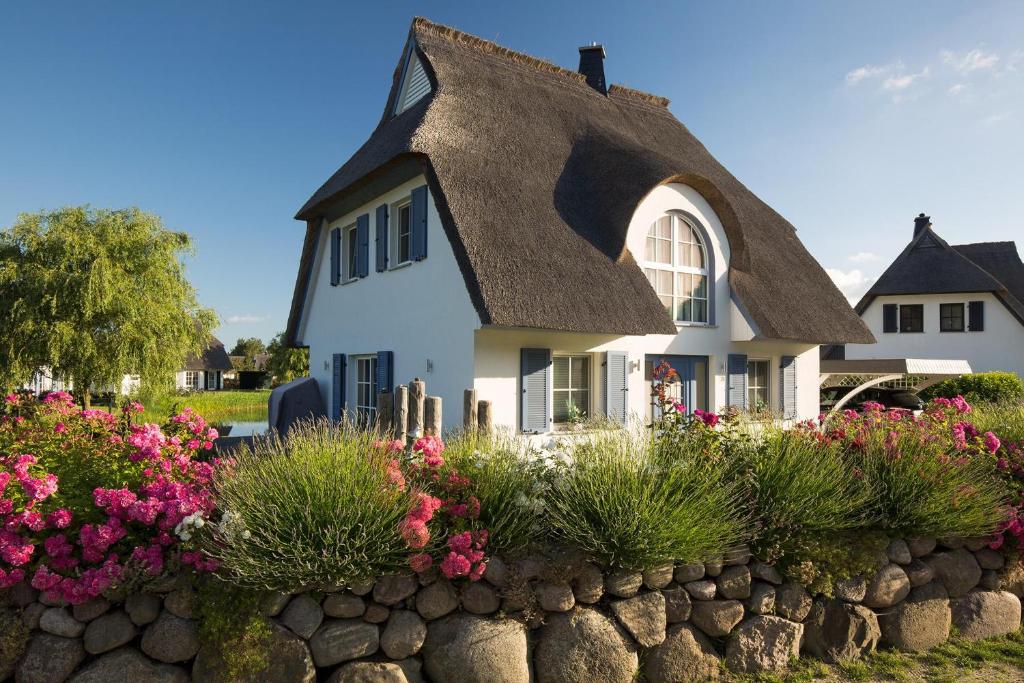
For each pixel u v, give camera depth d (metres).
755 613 5.18
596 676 4.57
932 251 30.12
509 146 11.09
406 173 10.92
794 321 12.13
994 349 28.25
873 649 5.46
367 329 12.65
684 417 6.15
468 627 4.35
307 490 4.23
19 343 19.38
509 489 4.81
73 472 4.73
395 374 11.49
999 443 6.65
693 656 4.91
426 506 4.29
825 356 31.66
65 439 5.33
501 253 9.02
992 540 6.11
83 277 19.75
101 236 21.41
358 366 13.48
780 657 5.18
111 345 20.44
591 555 4.73
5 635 3.90
